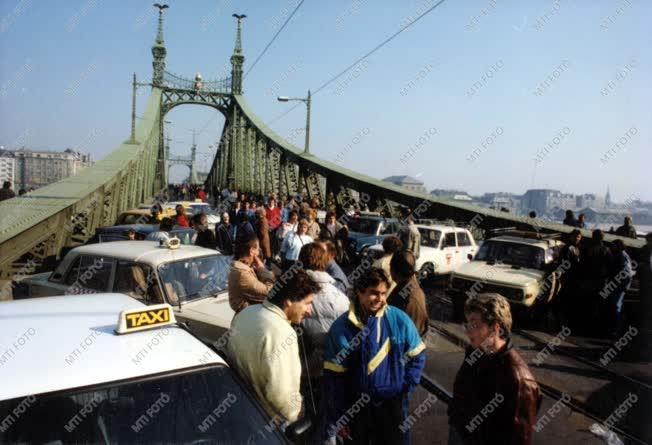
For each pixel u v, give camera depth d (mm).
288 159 28531
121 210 20266
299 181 25359
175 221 12414
